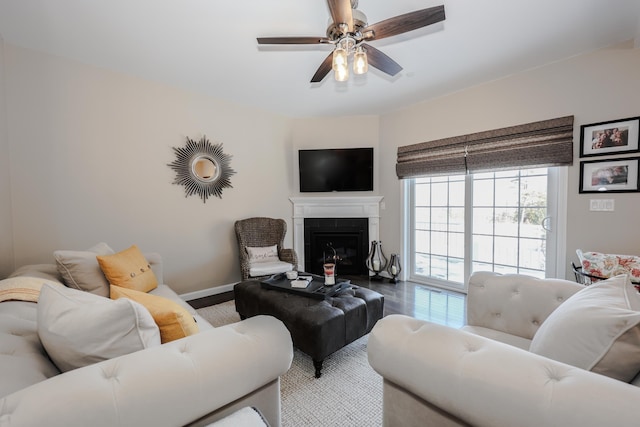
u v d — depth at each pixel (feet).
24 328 3.59
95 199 9.36
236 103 12.81
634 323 2.50
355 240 14.84
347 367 6.78
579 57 8.79
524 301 4.90
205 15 6.98
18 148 8.04
